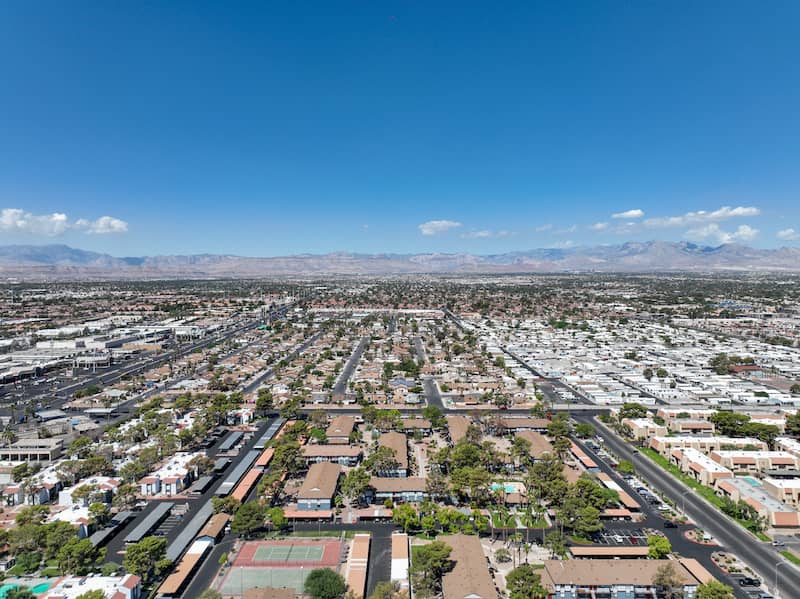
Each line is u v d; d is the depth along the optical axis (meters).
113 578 129.50
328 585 122.06
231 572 136.25
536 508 167.62
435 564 129.00
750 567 139.25
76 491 173.25
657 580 126.88
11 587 124.31
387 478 187.00
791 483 175.62
